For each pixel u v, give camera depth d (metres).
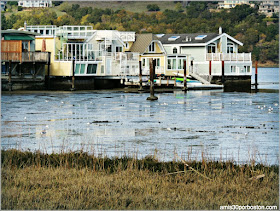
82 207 22.56
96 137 42.72
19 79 92.06
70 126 49.19
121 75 102.81
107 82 102.81
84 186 24.78
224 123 51.19
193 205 22.88
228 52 118.25
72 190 24.33
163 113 60.12
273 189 24.98
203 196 23.97
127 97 82.25
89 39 101.31
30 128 47.75
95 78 101.56
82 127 48.50
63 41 98.81
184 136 43.12
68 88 97.25
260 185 25.55
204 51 112.94
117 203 23.00
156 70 109.44
